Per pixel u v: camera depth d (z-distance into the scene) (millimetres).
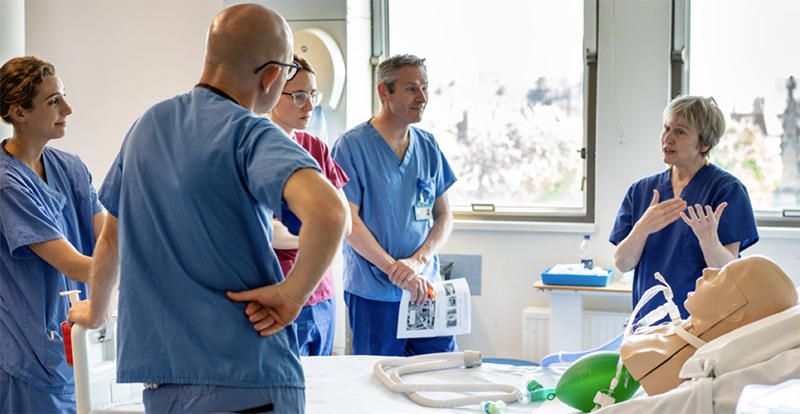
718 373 1051
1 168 1631
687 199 1929
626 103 3039
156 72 2758
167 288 957
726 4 2938
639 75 3016
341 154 2205
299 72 1899
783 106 2898
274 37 996
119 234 1009
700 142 1887
